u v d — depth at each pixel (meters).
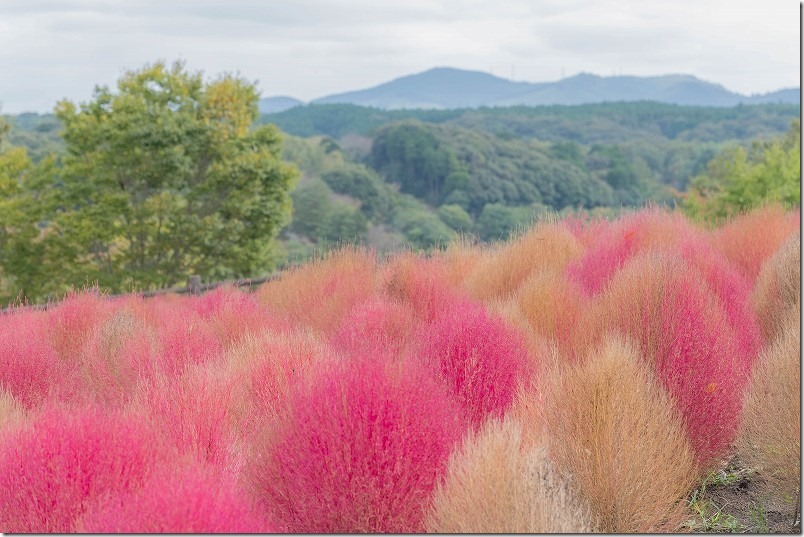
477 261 8.90
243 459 3.58
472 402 4.04
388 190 114.81
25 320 7.05
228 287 8.71
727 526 3.39
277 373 4.35
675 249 5.44
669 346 3.86
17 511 2.84
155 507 2.48
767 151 27.31
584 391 3.28
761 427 3.68
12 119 27.23
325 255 8.99
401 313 5.62
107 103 23.34
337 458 2.90
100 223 21.67
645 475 3.12
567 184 119.94
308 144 122.25
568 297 5.86
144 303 8.40
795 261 5.15
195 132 22.58
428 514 2.85
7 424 3.68
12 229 23.00
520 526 2.67
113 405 4.55
